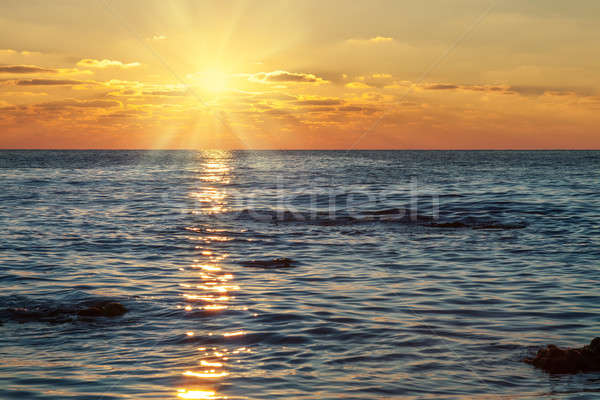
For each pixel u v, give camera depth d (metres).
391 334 9.16
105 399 6.70
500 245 18.20
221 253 17.19
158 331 9.37
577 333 9.23
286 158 183.38
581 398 6.72
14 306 10.90
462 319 10.06
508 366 7.77
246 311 10.57
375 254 17.02
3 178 59.09
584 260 15.40
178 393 6.87
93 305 10.96
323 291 12.23
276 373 7.50
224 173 74.44
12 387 7.07
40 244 18.41
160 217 26.25
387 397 6.75
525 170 77.19
